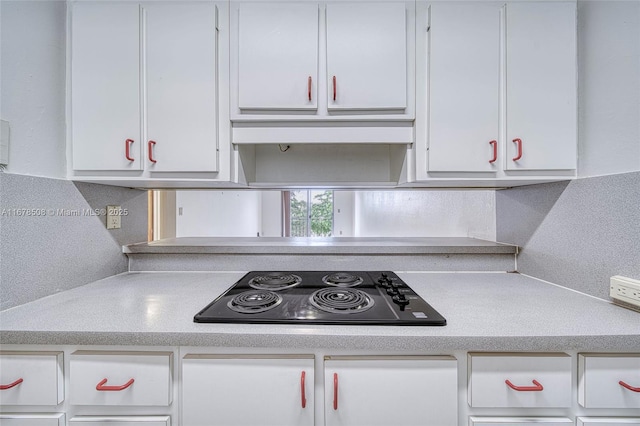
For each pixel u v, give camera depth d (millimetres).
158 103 1025
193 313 833
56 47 1012
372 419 712
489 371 709
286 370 718
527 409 720
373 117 1045
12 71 885
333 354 729
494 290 1056
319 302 881
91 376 722
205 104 1030
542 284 1137
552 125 1007
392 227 3260
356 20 1028
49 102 990
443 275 1292
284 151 1464
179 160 1033
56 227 1014
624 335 688
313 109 1040
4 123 861
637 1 848
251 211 5953
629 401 696
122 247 1335
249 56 1029
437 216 2146
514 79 1005
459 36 1015
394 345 699
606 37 928
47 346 738
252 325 750
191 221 3619
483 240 1569
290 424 718
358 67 1030
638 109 845
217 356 723
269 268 1355
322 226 6918
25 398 722
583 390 702
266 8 1028
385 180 1462
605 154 931
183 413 721
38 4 952
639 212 829
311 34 1028
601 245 938
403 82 1029
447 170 1029
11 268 872
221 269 1358
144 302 927
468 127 1021
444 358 714
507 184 1240
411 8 1039
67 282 1055
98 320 780
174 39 1022
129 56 1017
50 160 996
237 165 1105
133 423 729
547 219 1160
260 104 1031
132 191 1401
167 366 724
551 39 1002
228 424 718
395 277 1205
